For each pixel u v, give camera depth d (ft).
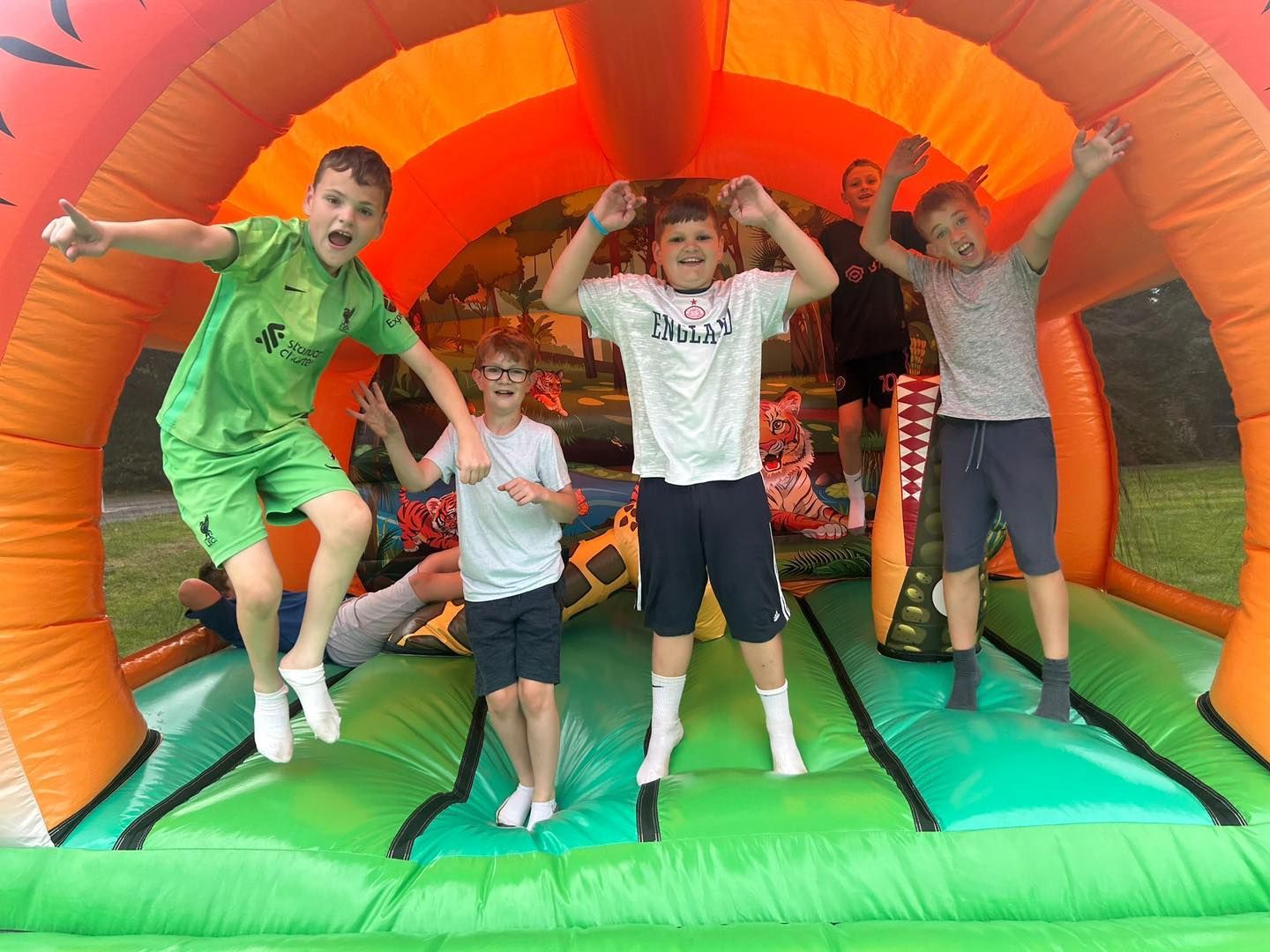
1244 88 7.35
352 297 7.98
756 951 6.12
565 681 10.92
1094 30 7.59
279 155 12.31
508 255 16.62
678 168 16.06
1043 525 9.09
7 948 6.72
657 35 10.78
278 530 14.57
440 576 12.10
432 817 7.98
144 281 8.16
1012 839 6.91
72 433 8.29
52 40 7.34
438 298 16.67
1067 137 11.95
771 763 8.82
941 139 14.44
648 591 8.77
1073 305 12.97
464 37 13.00
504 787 9.46
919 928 6.38
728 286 8.65
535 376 16.71
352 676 11.24
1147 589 13.64
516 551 8.98
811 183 16.03
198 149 7.82
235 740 9.59
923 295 9.79
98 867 7.20
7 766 7.79
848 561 14.61
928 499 10.59
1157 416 15.70
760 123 15.52
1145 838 6.86
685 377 8.46
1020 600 12.23
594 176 16.21
